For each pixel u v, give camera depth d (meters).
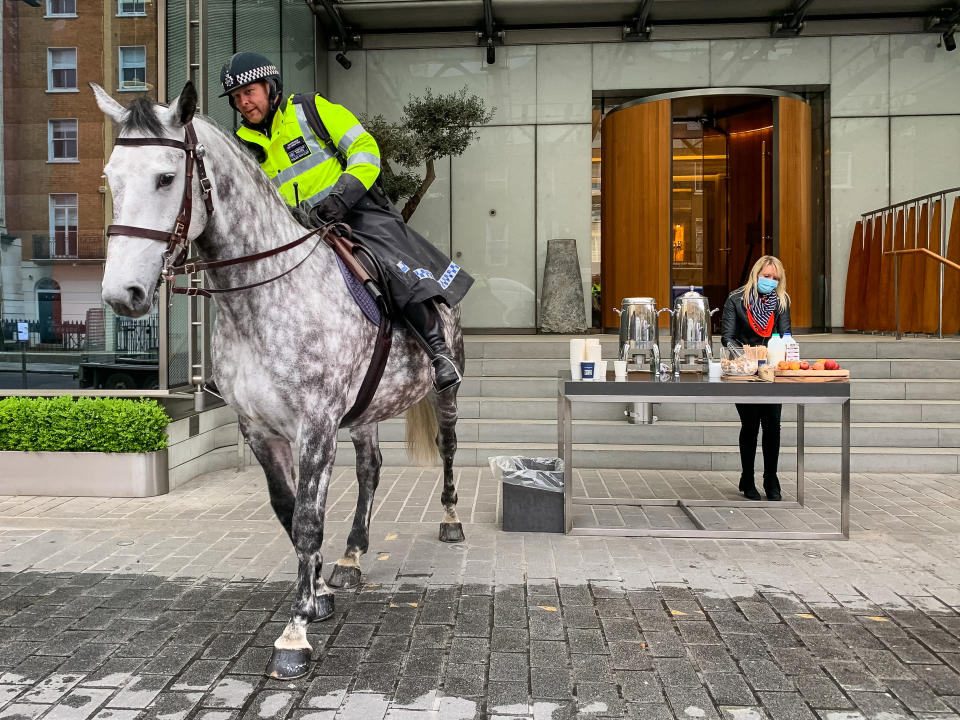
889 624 3.34
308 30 10.80
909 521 5.10
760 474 6.57
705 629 3.28
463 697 2.66
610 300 11.63
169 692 2.70
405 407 3.71
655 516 5.27
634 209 11.10
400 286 3.23
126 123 2.42
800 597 3.68
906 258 10.05
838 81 11.63
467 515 5.30
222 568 4.11
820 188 12.05
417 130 10.59
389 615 3.44
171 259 2.45
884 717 2.54
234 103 3.23
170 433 6.11
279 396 2.87
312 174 3.36
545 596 3.69
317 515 2.92
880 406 7.21
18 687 2.73
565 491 4.79
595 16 11.54
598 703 2.62
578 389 4.75
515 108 12.05
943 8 11.14
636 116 11.00
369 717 2.52
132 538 4.69
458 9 11.23
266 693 2.69
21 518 5.17
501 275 12.18
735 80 11.73
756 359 5.00
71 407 5.79
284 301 2.85
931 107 11.55
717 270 12.16
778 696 2.68
